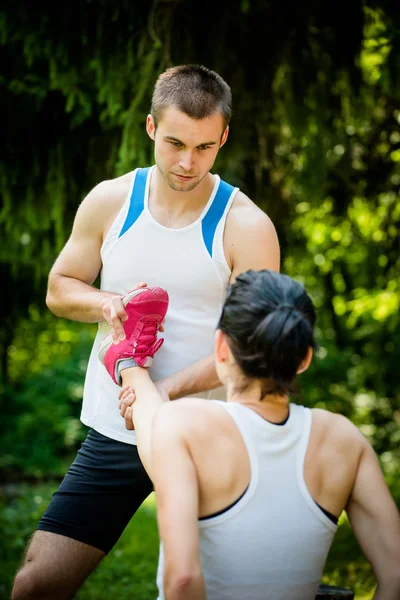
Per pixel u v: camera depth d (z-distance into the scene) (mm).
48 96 6586
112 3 5848
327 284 11203
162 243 3439
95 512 3533
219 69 6012
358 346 12984
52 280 3672
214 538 2430
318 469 2510
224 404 2520
